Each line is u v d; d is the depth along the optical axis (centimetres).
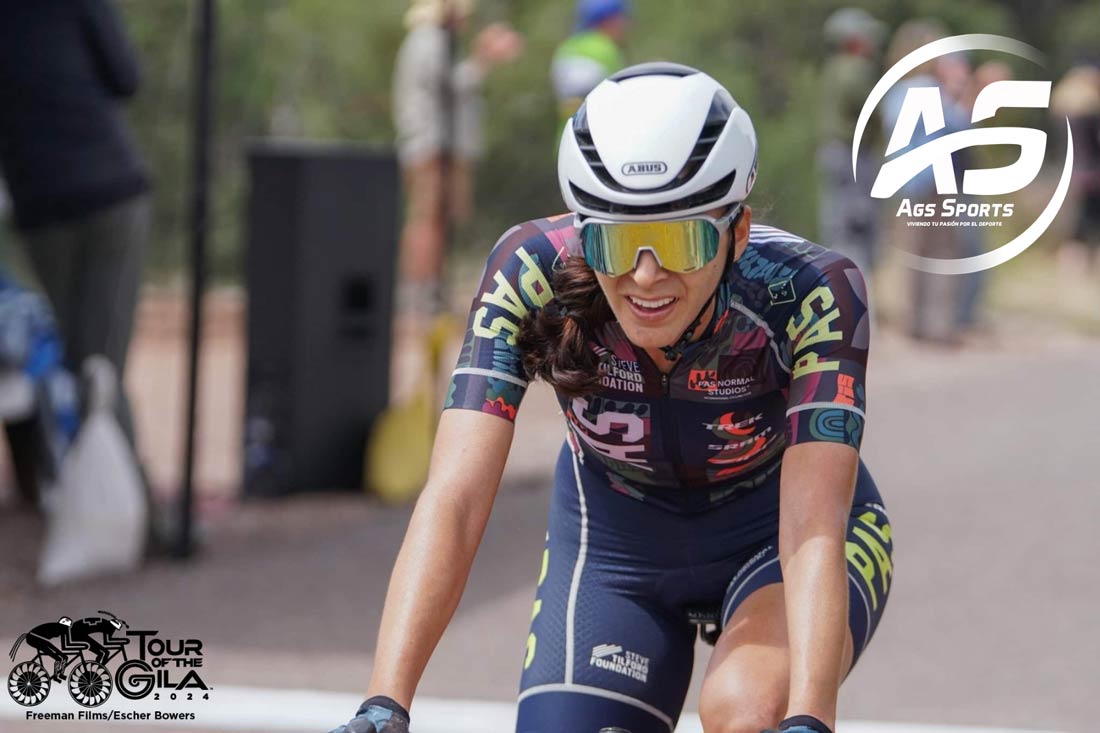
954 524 1168
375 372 1270
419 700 787
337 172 1223
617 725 442
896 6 3142
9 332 1118
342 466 1253
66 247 1033
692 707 795
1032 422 1538
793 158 2378
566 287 418
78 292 1038
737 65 2617
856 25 1906
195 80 1054
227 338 1947
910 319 2031
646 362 435
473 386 421
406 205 2000
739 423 448
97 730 731
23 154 1021
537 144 2373
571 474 493
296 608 947
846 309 420
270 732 734
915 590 1018
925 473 1325
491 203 2391
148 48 2033
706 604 477
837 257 430
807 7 2872
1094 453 1400
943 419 1550
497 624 927
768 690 397
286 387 1222
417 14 1755
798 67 2778
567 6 2408
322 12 2361
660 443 455
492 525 1145
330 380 1239
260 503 1216
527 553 1076
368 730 350
